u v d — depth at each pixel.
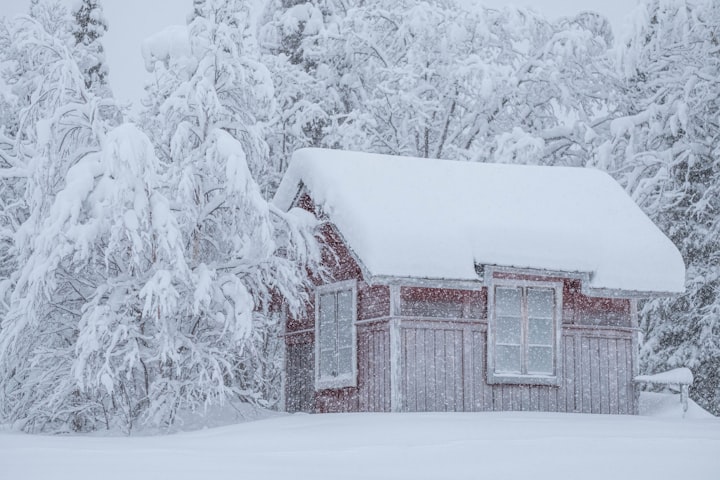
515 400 22.83
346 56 39.34
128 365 22.59
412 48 37.84
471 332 22.62
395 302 22.03
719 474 10.39
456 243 22.33
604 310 24.06
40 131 22.75
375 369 22.56
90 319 21.33
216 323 23.77
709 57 36.16
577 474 10.51
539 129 38.72
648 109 35.75
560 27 39.62
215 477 9.98
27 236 23.09
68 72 23.30
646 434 15.30
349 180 23.70
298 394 25.91
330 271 24.56
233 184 22.84
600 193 26.17
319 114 35.97
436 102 37.16
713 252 35.81
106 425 23.08
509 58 39.56
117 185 21.22
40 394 22.94
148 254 22.45
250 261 23.89
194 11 37.03
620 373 24.00
